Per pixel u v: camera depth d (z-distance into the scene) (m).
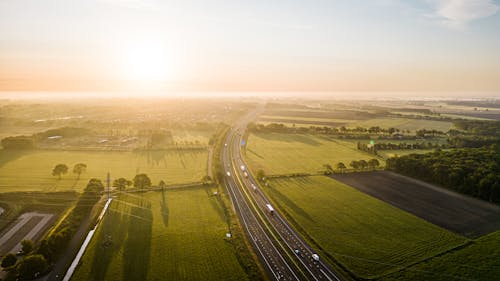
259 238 95.38
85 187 136.12
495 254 84.06
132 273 75.31
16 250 86.31
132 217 106.69
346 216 108.81
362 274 75.88
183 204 120.00
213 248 87.56
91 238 91.62
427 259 82.06
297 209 115.19
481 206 116.44
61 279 73.12
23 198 122.38
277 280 74.50
